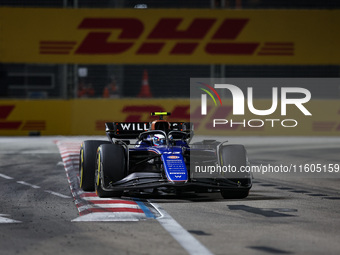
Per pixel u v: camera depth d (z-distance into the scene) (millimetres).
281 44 97750
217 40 96750
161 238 22922
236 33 97000
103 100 94438
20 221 26641
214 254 20422
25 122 93125
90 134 94250
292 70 100562
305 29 98062
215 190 35281
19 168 50531
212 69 97438
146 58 95812
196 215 28172
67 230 24516
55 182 41562
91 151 36125
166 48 95938
